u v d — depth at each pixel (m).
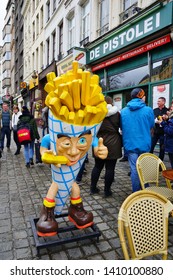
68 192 2.38
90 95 2.04
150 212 1.72
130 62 8.09
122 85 8.61
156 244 1.75
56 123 2.03
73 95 1.96
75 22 12.08
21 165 6.14
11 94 38.00
